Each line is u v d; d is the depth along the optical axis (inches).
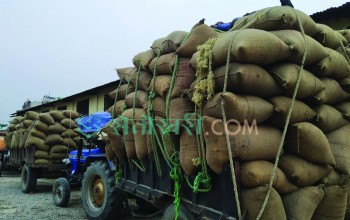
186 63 123.9
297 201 94.9
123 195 195.8
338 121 113.0
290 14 105.4
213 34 125.5
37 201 285.7
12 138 387.9
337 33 131.7
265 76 98.7
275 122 101.4
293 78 98.2
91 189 213.6
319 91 107.0
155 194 139.3
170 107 122.2
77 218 220.4
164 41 137.1
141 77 152.1
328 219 100.0
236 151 92.0
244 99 96.2
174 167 121.3
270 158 97.0
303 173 96.0
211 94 100.6
